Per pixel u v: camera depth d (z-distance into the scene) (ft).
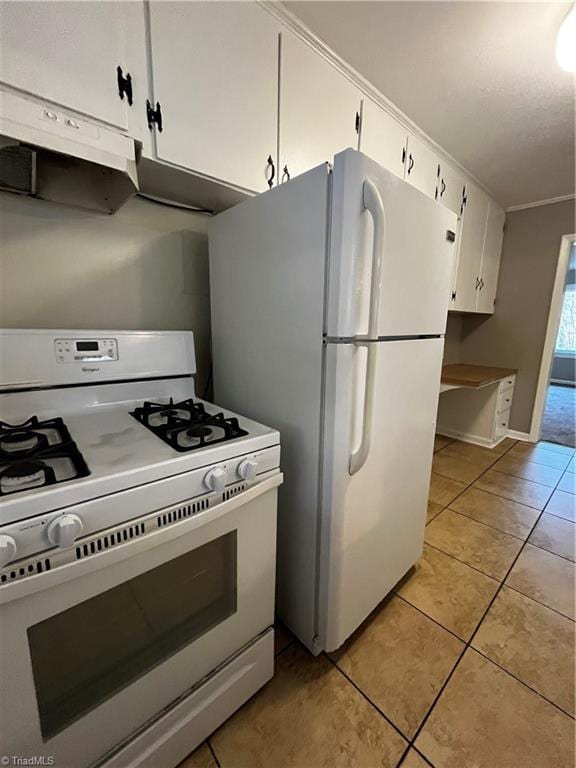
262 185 4.21
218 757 3.04
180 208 4.90
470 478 8.86
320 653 3.99
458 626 4.43
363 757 3.06
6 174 3.33
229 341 4.61
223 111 3.72
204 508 2.64
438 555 5.86
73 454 2.44
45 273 3.97
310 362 3.48
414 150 6.56
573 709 3.46
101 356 3.80
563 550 6.02
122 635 2.50
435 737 3.21
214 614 3.04
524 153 7.50
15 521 1.84
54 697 2.23
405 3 3.91
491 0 3.89
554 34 4.35
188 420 3.35
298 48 4.29
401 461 4.29
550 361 11.07
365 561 3.99
